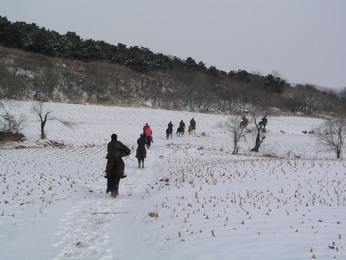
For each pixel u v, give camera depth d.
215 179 14.56
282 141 47.25
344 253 5.58
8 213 8.46
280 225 7.60
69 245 6.75
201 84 88.56
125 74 85.00
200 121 58.25
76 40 96.75
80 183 14.54
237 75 115.44
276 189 12.59
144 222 8.45
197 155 30.52
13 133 37.31
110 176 12.18
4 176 13.45
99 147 34.03
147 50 116.25
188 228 7.55
